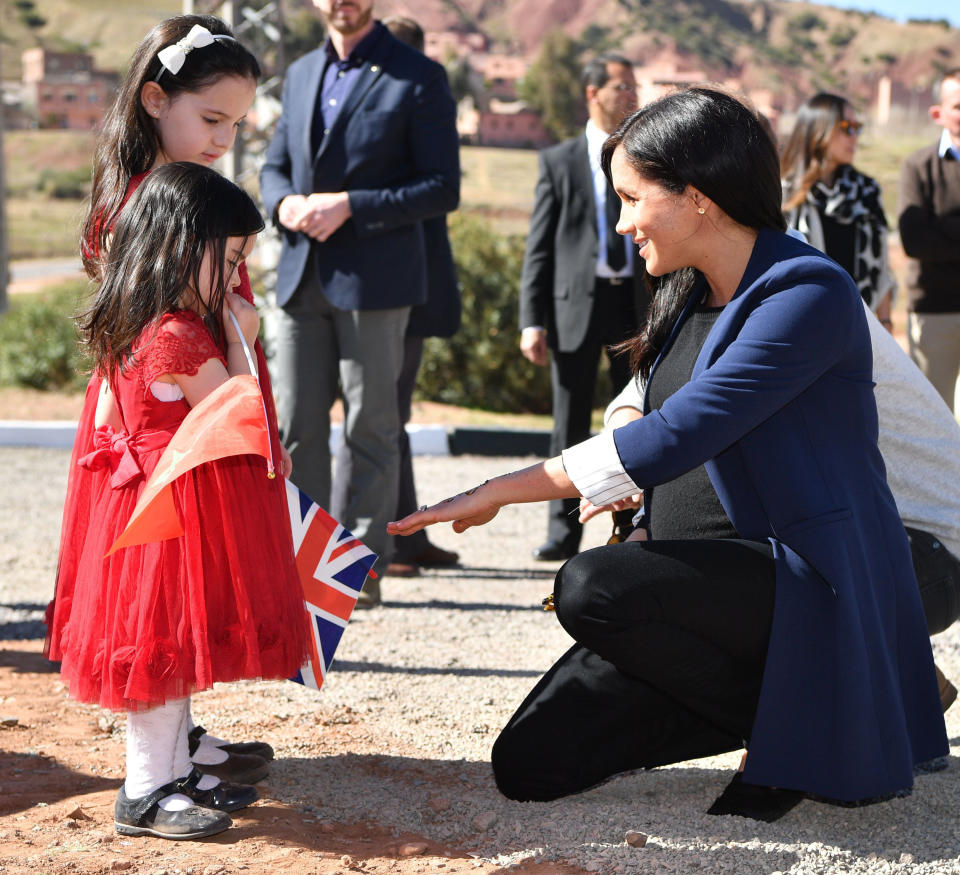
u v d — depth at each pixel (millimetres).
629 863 2395
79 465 2791
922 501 2982
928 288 6090
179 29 2961
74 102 110312
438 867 2422
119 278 2598
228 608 2574
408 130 4801
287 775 2990
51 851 2475
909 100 152875
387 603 5039
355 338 4734
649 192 2520
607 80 5602
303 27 40812
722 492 2611
